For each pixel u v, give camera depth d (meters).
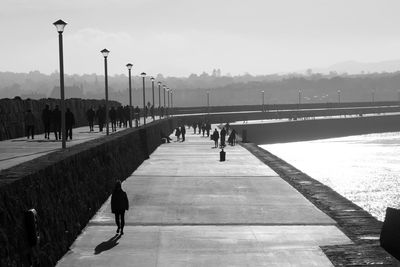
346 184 55.12
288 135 122.75
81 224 18.98
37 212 13.70
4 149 24.17
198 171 35.94
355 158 82.94
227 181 31.27
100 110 40.97
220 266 15.06
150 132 50.00
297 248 16.88
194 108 134.00
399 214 16.02
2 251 10.62
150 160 42.91
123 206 18.42
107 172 25.33
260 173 35.00
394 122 156.00
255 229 19.45
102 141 26.36
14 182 12.27
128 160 33.47
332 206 23.14
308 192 26.77
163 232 18.94
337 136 136.50
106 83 35.78
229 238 18.14
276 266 15.06
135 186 29.20
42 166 15.24
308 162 78.62
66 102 46.66
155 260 15.55
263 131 114.69
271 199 25.42
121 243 17.39
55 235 15.34
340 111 161.75
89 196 20.91
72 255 15.98
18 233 11.87
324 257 15.86
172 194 26.77
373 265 14.73
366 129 146.88
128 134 34.81
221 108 139.88
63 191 17.02
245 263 15.34
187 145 60.12
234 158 44.84
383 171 65.56
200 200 25.16
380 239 16.64
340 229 19.34
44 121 31.19
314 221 20.67
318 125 131.50
